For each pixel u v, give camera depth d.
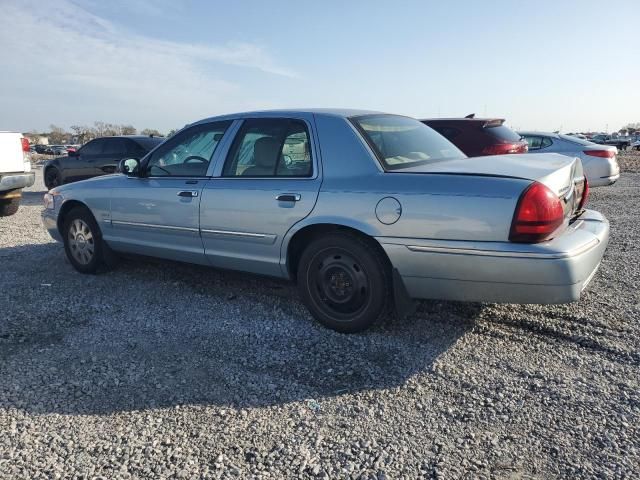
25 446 2.57
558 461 2.38
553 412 2.76
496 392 2.97
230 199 4.18
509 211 3.10
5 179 8.89
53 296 4.84
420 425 2.69
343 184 3.67
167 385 3.15
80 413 2.86
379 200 3.48
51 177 13.56
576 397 2.88
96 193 5.25
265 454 2.49
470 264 3.22
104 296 4.82
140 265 5.86
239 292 4.83
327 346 3.64
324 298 3.87
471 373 3.19
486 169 3.42
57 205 5.66
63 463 2.45
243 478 2.32
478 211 3.17
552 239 3.18
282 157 4.05
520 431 2.61
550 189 3.15
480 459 2.42
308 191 3.78
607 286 4.64
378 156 3.70
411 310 3.68
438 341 3.65
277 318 4.16
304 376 3.24
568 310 4.08
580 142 11.14
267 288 4.91
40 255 6.48
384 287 3.62
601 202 10.21
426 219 3.32
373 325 3.93
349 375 3.23
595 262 3.41
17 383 3.19
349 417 2.78
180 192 4.52
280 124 4.15
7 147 8.99
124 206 5.00
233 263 4.34
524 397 2.91
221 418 2.79
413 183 3.42
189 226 4.49
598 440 2.52
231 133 4.40
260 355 3.54
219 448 2.54
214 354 3.56
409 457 2.44
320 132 3.91
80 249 5.55
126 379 3.23
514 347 3.52
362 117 4.09
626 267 5.24
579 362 3.27
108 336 3.89
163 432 2.68
